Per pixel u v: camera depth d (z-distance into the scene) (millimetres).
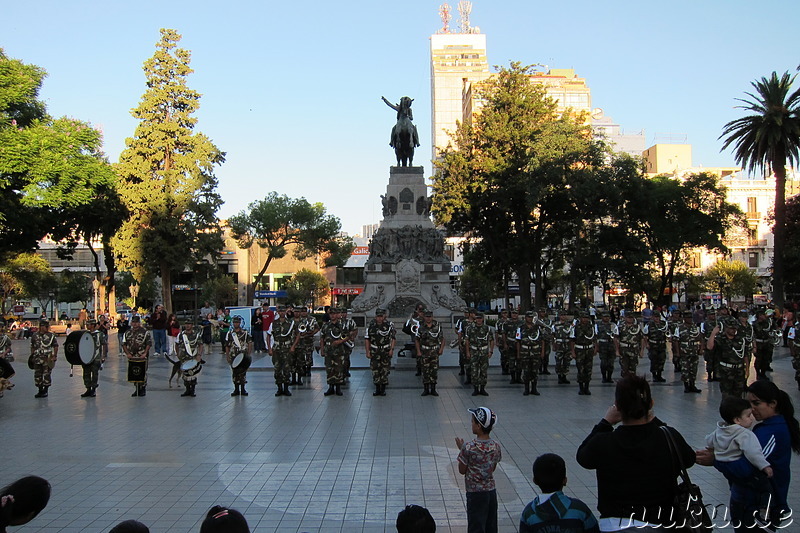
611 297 72125
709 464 5695
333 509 7957
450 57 163875
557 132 44469
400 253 32688
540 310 20234
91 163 31297
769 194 74625
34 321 62500
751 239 74125
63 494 8633
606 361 19453
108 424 13492
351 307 32000
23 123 31844
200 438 12031
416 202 33875
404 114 35125
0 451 11094
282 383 17172
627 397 4695
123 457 10625
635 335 17625
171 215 43656
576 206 45719
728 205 50062
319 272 91125
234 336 17312
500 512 7773
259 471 9695
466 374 19422
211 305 78062
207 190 45719
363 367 23328
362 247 92625
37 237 33000
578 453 4902
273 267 92750
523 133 45844
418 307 21938
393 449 11023
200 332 17891
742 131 37719
